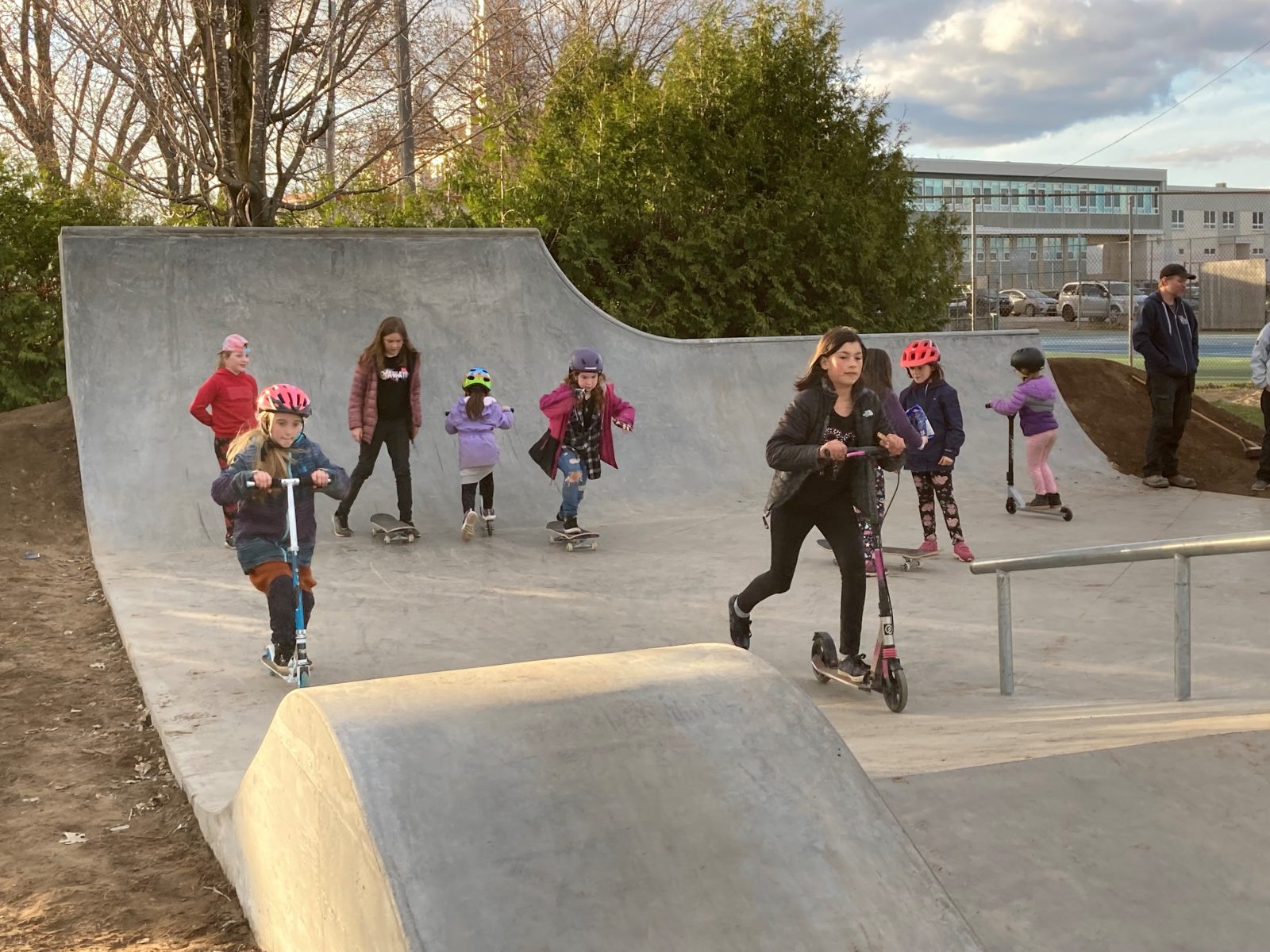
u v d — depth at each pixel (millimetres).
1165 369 11828
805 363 13117
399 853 2238
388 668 6070
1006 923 2508
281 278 11375
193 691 5664
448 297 11883
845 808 2533
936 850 2752
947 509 8578
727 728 2697
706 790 2510
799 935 2229
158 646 6465
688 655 3092
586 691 2781
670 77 15859
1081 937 2477
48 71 18531
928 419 8477
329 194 14766
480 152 17500
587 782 2475
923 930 2291
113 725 5457
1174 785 3047
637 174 15117
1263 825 2887
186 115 14117
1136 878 2674
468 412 9312
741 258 15414
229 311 11078
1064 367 14312
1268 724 3461
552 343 12031
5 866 3908
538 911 2166
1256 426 13805
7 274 13680
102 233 10852
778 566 5602
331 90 14008
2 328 13648
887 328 15859
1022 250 45969
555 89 16766
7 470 10398
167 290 10938
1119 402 13914
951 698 5418
